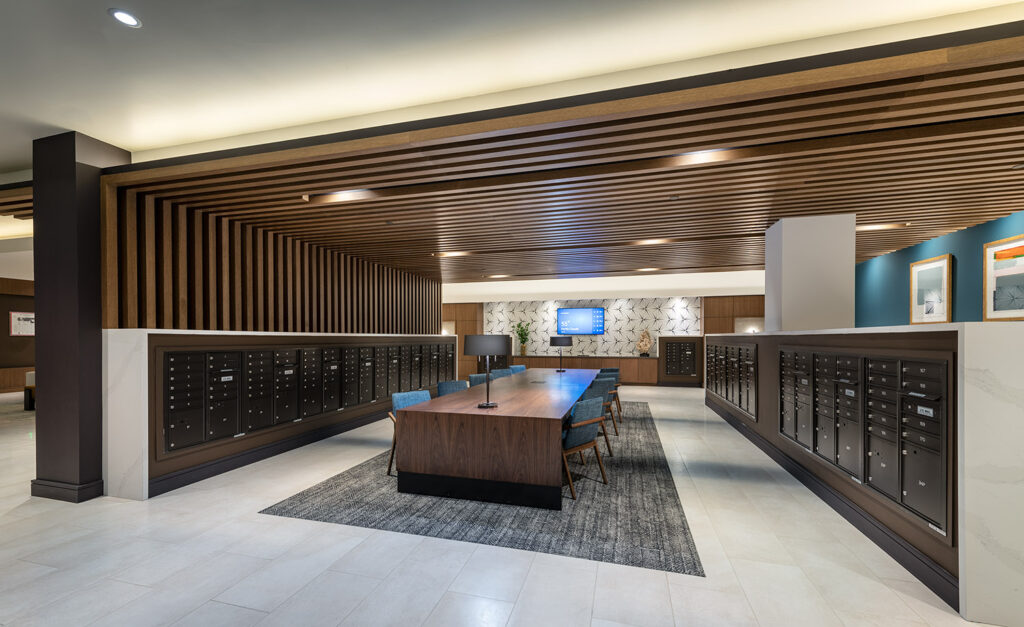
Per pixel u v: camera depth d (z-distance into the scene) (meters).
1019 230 5.56
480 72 3.28
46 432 3.96
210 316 5.07
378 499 3.86
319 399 6.19
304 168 3.74
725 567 2.74
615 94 2.86
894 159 3.76
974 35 2.35
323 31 2.77
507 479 3.75
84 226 3.98
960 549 2.22
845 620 2.23
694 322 13.66
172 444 4.12
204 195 4.46
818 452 3.99
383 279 9.14
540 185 4.27
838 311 5.41
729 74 2.67
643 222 5.78
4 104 3.55
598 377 6.89
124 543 3.06
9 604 2.37
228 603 2.38
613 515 3.52
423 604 2.37
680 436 6.29
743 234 6.46
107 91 3.41
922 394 2.54
